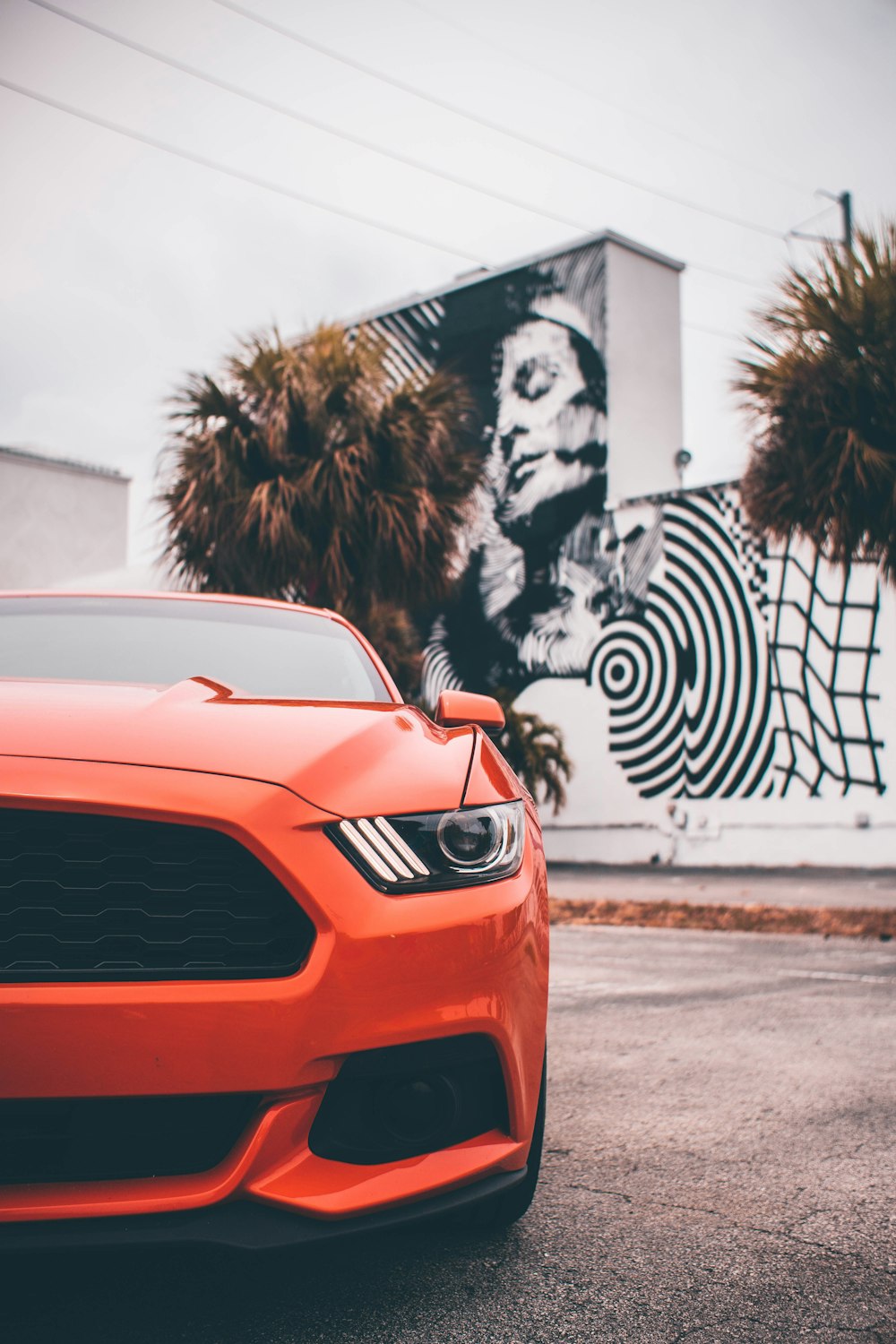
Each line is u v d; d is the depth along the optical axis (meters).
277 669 2.77
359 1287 1.87
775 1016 4.13
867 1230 2.14
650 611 14.34
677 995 4.56
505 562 16.73
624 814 14.34
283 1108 1.63
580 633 15.43
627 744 14.45
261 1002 1.62
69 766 1.68
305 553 10.70
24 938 1.61
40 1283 1.86
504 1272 1.94
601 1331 1.73
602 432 16.39
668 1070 3.33
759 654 12.95
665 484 17.09
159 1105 1.61
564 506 16.42
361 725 2.05
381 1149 1.71
